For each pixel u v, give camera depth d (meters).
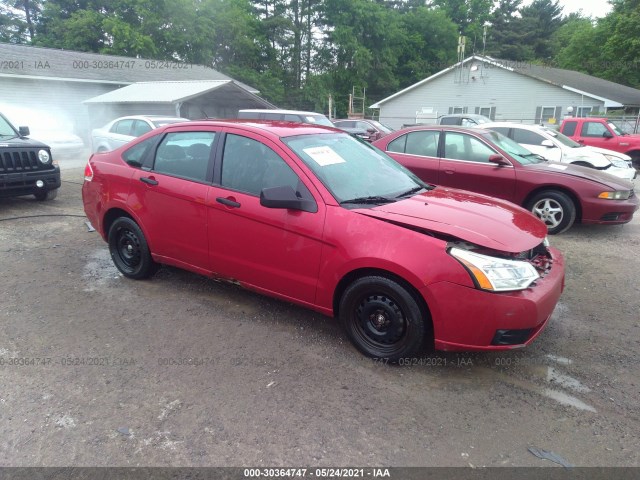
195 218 4.09
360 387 3.14
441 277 3.02
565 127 16.28
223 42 40.28
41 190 7.85
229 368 3.34
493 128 11.23
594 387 3.20
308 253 3.49
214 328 3.91
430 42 53.50
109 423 2.76
